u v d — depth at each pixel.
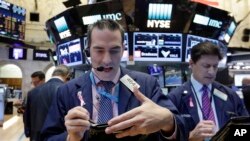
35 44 15.38
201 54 1.62
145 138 1.01
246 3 15.57
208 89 1.71
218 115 1.65
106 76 1.12
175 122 0.95
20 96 14.33
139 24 6.42
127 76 1.13
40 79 4.16
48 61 15.06
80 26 6.81
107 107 1.12
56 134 1.11
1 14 13.57
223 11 6.86
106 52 1.06
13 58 14.59
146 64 6.72
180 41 6.56
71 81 1.23
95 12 6.57
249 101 1.38
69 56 7.23
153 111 0.87
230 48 15.12
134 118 0.83
